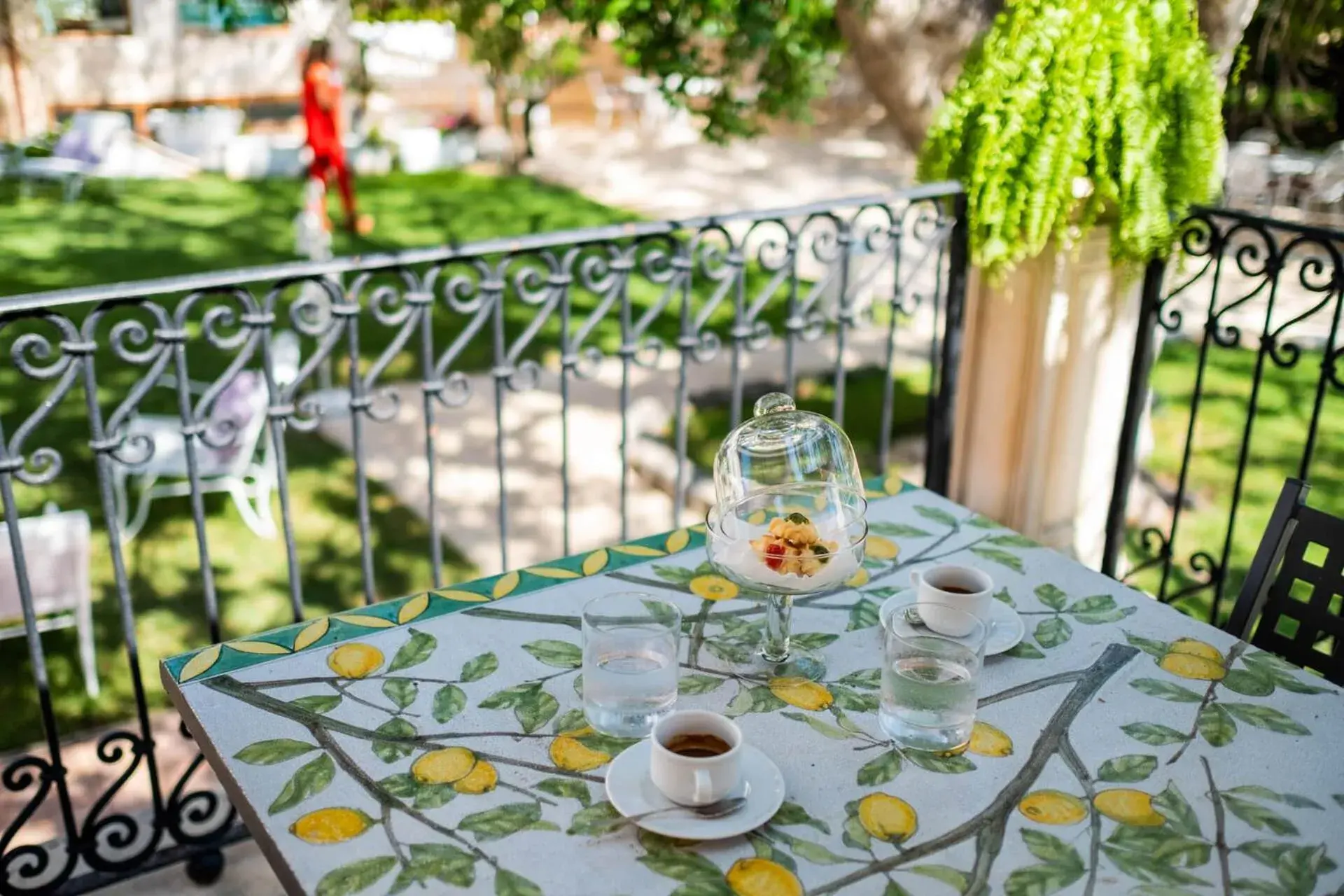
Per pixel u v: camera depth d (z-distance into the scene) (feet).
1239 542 15.12
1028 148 8.96
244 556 15.64
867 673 5.12
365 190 41.83
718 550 4.95
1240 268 9.18
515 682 5.01
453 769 4.42
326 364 21.13
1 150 40.81
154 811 7.93
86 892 7.64
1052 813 4.19
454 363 23.29
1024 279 10.36
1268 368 21.45
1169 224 9.29
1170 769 4.44
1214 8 11.05
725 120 15.19
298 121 55.62
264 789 4.30
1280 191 29.89
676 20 14.17
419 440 19.51
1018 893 3.81
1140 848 4.02
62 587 11.84
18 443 6.70
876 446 18.71
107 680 12.73
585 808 4.21
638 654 4.62
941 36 13.12
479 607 5.67
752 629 5.48
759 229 34.01
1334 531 5.56
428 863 3.93
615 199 40.11
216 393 7.34
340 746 4.57
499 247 8.04
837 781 4.36
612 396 21.33
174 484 16.72
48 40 50.42
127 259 32.07
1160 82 8.78
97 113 43.45
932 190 9.63
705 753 4.23
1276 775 4.42
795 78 15.01
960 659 4.48
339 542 16.01
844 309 9.79
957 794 4.29
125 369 23.36
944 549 6.32
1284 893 3.83
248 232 35.58
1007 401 10.85
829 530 5.09
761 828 4.10
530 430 19.83
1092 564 11.75
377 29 46.37
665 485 17.57
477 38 16.35
